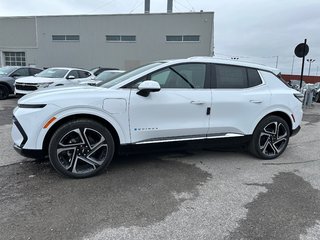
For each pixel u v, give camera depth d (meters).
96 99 3.54
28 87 10.51
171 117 3.94
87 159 3.66
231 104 4.28
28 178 3.65
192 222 2.76
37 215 2.80
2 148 4.91
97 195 3.25
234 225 2.73
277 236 2.57
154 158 4.61
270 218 2.87
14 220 2.70
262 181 3.81
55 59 28.33
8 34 28.61
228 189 3.53
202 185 3.62
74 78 11.48
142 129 3.81
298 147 5.68
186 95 3.99
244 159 4.72
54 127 3.50
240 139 4.51
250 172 4.14
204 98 4.09
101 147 3.70
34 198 3.13
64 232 2.54
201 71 4.18
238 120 4.39
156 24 26.16
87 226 2.64
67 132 3.48
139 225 2.69
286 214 2.96
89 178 3.70
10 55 29.27
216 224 2.74
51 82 10.66
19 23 28.16
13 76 12.48
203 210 3.00
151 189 3.46
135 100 3.71
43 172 3.85
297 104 4.89
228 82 4.36
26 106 3.43
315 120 9.54
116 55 27.36
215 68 4.29
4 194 3.21
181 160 4.56
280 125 4.75
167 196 3.29
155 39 26.42
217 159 4.68
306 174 4.12
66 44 27.89
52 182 3.54
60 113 3.43
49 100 3.40
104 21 26.92
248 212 2.98
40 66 28.61
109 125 3.75
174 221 2.77
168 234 2.56
